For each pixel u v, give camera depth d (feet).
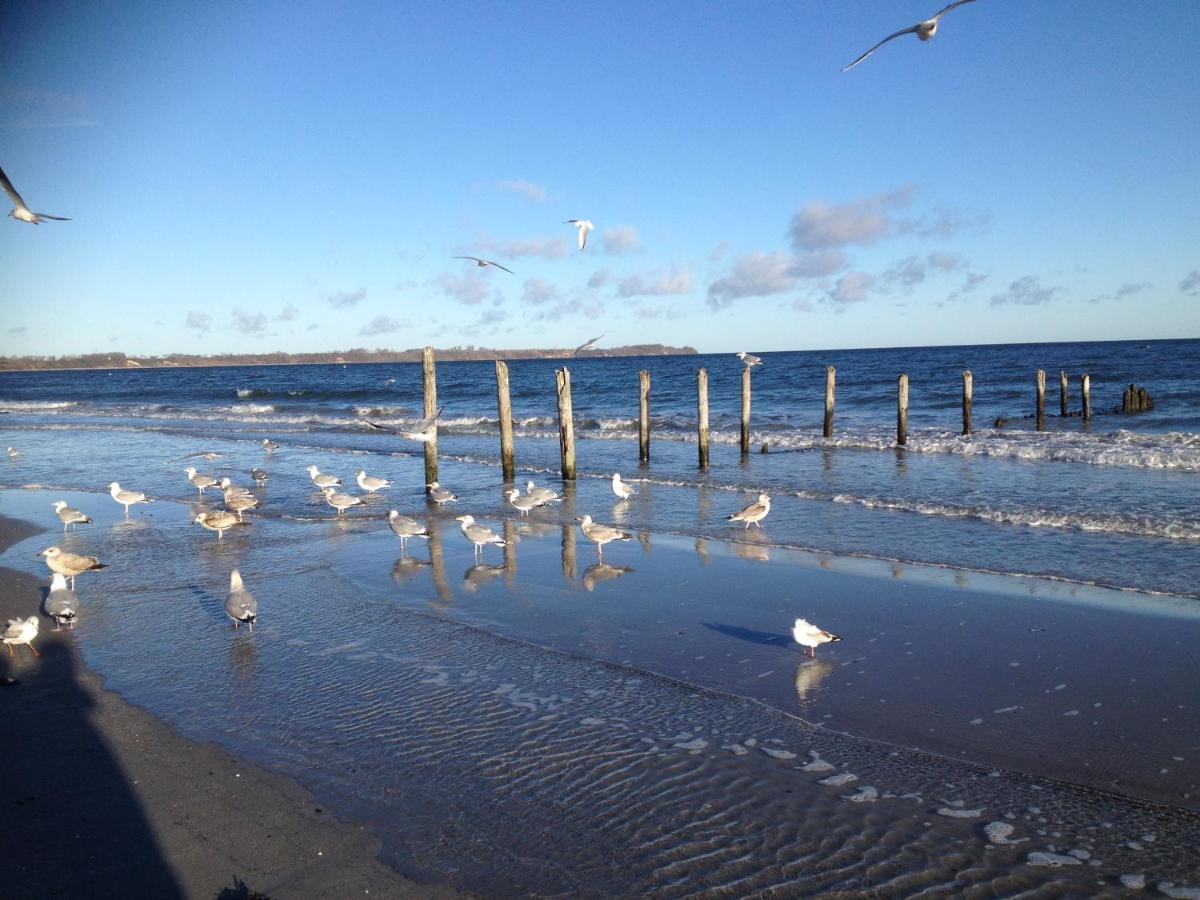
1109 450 77.97
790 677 31.60
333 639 36.52
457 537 57.41
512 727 27.53
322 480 72.95
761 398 177.88
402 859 20.27
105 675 32.63
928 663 32.58
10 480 88.22
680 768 24.72
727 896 18.80
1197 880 19.06
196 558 52.11
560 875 19.61
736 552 50.67
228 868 19.88
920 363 293.02
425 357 76.33
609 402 186.91
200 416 181.37
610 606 40.75
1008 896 18.65
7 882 19.30
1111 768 24.22
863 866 19.85
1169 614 36.99
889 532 54.08
